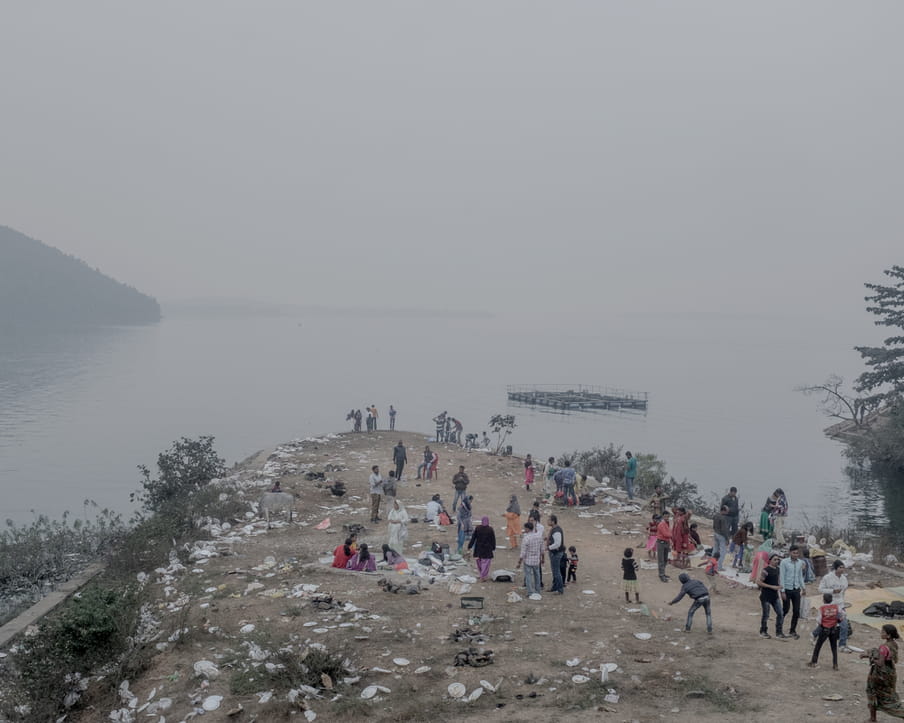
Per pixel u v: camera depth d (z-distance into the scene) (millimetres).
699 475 63156
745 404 128500
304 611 15258
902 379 64812
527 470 30656
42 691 12109
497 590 17062
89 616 12875
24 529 22469
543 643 13477
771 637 13922
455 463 36812
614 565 19625
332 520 24484
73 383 136750
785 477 62094
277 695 11438
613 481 35312
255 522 24172
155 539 21000
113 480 54281
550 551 16938
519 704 10938
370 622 14594
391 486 24219
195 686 11859
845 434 87750
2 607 18234
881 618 15273
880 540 24484
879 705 9898
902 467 63094
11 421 89062
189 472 30297
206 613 15156
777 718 10219
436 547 20016
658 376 187750
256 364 195125
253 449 70062
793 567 13820
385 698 11258
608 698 11031
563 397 116062
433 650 13148
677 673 12008
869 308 64125
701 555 20688
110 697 12070
